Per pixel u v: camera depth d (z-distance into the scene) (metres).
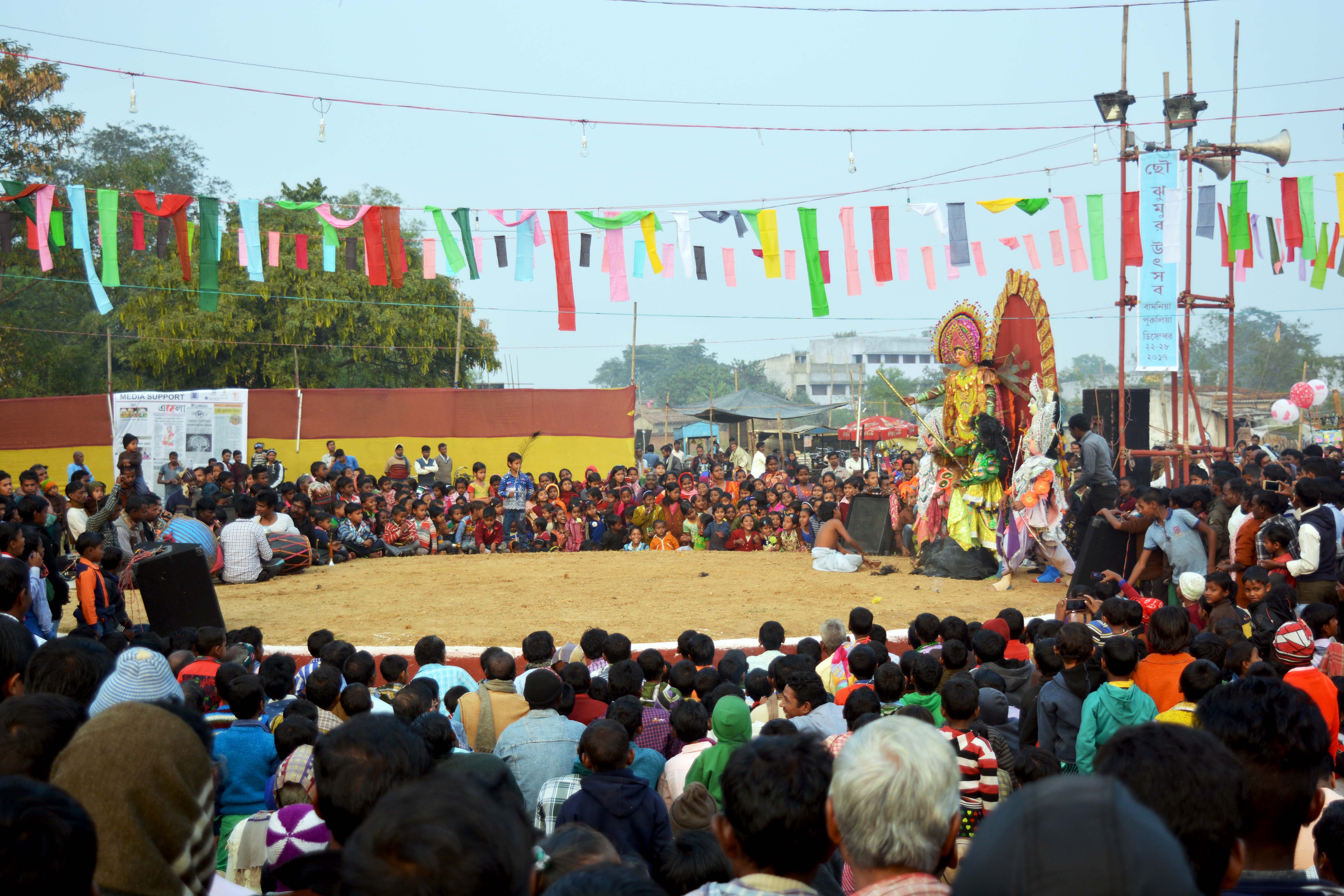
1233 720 2.99
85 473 17.48
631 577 14.20
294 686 7.12
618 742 4.62
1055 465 13.38
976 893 1.60
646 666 7.38
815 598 12.71
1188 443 17.20
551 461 28.00
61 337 36.56
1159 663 6.51
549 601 12.42
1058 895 1.51
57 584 9.80
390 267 12.34
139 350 32.78
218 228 11.85
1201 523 10.98
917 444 37.09
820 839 2.83
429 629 10.77
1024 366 14.16
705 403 77.44
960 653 6.85
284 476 26.23
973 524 14.20
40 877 1.89
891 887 2.53
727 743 5.20
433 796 1.91
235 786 5.38
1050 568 13.91
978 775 4.91
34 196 11.37
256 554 13.79
